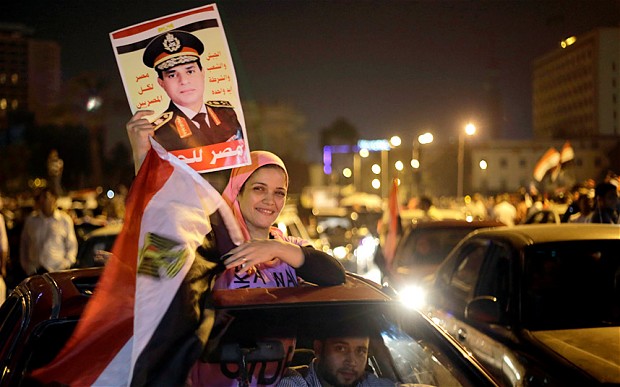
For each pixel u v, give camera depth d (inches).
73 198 1673.2
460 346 134.6
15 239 478.6
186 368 106.7
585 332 193.9
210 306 116.5
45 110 2925.7
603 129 2193.7
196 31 142.7
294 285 145.6
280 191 149.3
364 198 1856.5
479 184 2258.9
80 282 151.6
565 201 634.8
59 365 110.8
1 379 118.6
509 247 222.8
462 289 243.3
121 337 111.1
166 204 117.1
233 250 126.7
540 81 2834.6
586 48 2319.1
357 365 136.6
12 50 5280.5
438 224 370.0
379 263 405.4
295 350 147.0
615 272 214.4
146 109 142.9
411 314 135.7
